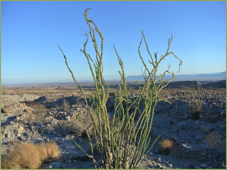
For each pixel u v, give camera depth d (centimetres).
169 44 259
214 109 750
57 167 414
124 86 271
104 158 284
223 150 489
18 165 393
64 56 254
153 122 762
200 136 592
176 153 517
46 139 571
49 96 1573
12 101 1182
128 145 285
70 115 773
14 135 577
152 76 265
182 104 860
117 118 290
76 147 525
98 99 262
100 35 247
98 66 258
